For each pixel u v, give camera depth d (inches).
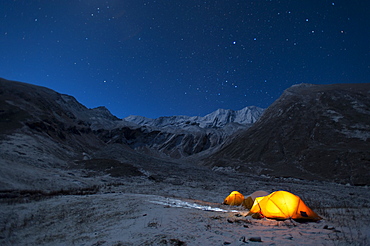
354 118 2891.2
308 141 2874.0
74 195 831.7
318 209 519.8
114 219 425.4
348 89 3654.0
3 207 570.9
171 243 231.3
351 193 1346.0
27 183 880.3
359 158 2140.7
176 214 423.5
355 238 232.5
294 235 259.6
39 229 411.2
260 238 235.5
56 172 1243.8
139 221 374.0
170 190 1190.3
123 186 1262.3
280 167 2551.7
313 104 3563.0
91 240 294.0
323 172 2181.3
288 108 3757.4
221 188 1401.3
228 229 302.7
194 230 295.7
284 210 383.9
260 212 410.3
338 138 2669.8
